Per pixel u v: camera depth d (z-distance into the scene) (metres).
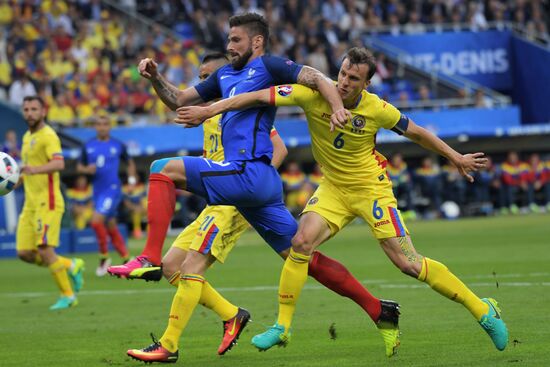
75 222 65.00
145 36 81.38
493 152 81.88
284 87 18.88
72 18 76.94
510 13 95.62
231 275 38.62
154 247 18.81
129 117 70.75
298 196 72.12
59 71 71.88
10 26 74.81
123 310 29.00
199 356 20.25
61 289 30.38
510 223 65.75
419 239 54.09
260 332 23.59
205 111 18.52
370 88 77.50
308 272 19.75
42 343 22.77
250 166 18.98
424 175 76.06
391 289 31.23
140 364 19.55
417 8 92.88
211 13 85.31
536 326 22.39
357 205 19.62
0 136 64.44
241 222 20.62
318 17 84.38
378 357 19.44
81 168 42.00
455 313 25.38
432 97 85.62
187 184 19.06
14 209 56.25
